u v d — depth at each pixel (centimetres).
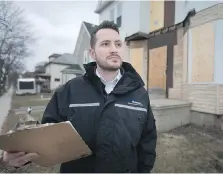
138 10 1112
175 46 873
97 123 147
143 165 169
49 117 159
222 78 626
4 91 3522
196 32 715
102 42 162
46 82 4009
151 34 1040
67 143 119
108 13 1480
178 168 391
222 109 623
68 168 152
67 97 162
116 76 169
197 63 709
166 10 972
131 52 1176
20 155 120
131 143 147
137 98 161
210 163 410
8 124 797
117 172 143
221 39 629
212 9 650
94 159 146
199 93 691
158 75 988
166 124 645
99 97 154
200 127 667
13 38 1781
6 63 2725
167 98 873
